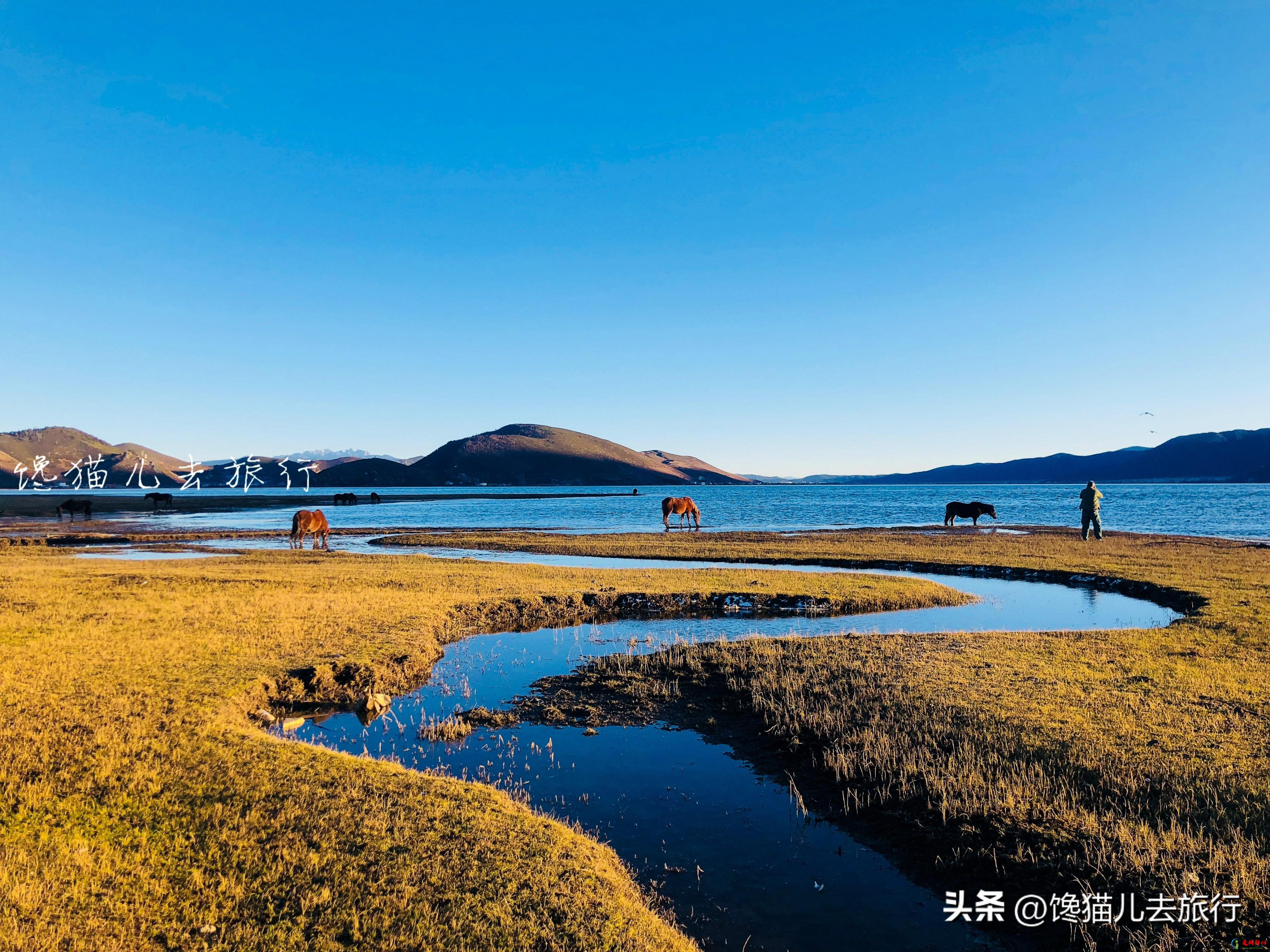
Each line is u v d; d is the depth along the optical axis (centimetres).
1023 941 598
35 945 520
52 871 617
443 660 1531
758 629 1803
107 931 550
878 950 585
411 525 6034
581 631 1812
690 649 1555
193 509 8681
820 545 3588
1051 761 863
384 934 553
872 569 2870
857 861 727
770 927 612
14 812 721
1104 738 911
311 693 1231
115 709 998
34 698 1026
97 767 823
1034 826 733
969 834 742
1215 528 5384
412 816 730
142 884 614
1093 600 2161
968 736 955
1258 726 948
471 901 592
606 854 712
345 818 721
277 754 879
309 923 566
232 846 672
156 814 730
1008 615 1933
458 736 1066
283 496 14725
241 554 3281
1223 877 627
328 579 2327
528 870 641
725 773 945
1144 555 3014
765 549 3384
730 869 706
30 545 3822
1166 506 9381
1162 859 657
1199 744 886
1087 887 639
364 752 957
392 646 1465
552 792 881
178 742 903
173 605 1756
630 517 7206
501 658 1554
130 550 3559
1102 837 701
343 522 6494
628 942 548
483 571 2614
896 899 659
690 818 816
